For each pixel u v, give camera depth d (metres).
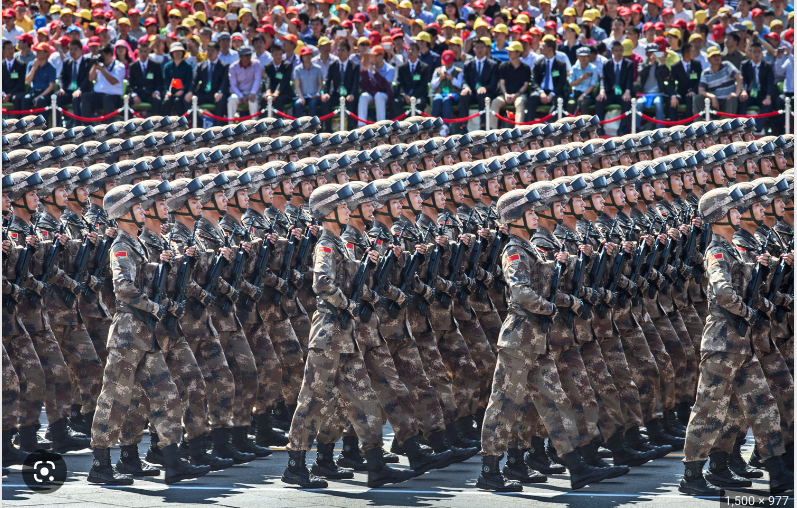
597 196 34.12
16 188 34.62
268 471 33.06
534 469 32.72
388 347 33.03
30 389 33.25
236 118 69.19
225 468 32.09
